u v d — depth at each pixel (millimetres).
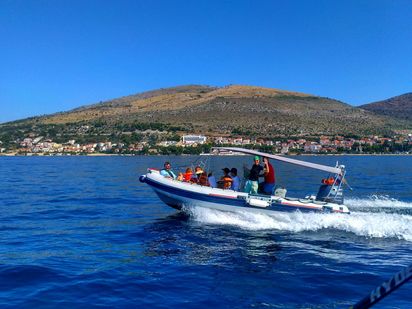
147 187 26938
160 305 6305
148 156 104688
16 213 15469
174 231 11758
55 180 32938
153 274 7777
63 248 9797
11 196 21359
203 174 14281
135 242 10398
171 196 13727
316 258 8922
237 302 6434
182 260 8727
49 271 7895
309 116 151250
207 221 13367
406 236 11070
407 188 25812
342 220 12180
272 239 10719
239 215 12922
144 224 12945
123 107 193875
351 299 6574
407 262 8664
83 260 8711
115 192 23625
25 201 19234
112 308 6176
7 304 6293
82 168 52438
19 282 7281
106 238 10898
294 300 6516
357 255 9203
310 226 12320
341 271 8008
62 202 18906
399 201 18766
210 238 10812
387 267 8289
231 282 7348
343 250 9633
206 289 6992
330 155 106375
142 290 6930
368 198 20188
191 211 13633
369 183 29500
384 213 13898
